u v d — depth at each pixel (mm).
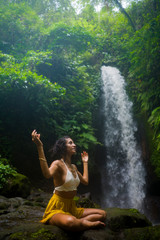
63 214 2086
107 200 8391
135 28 11391
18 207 3520
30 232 2020
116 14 12820
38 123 6609
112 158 9500
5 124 6086
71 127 7605
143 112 10148
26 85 6191
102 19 13211
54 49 8852
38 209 3479
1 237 2070
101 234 2188
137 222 2693
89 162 7910
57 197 2213
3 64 6828
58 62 8719
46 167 2006
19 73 6102
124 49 11867
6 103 6121
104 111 10242
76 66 9742
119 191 8898
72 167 2352
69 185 2180
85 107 8836
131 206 8570
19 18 8930
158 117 8086
